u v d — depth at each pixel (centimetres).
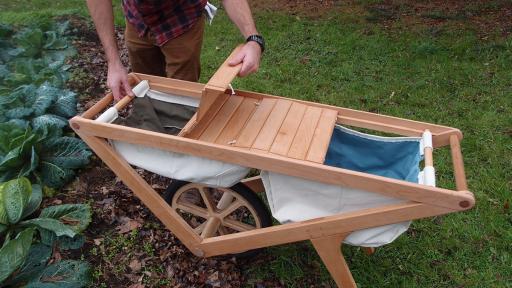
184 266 235
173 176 189
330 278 231
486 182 288
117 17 558
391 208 164
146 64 274
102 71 426
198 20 247
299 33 513
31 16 541
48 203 269
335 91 398
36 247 230
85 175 291
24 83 345
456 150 183
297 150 179
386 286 228
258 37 204
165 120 217
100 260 237
